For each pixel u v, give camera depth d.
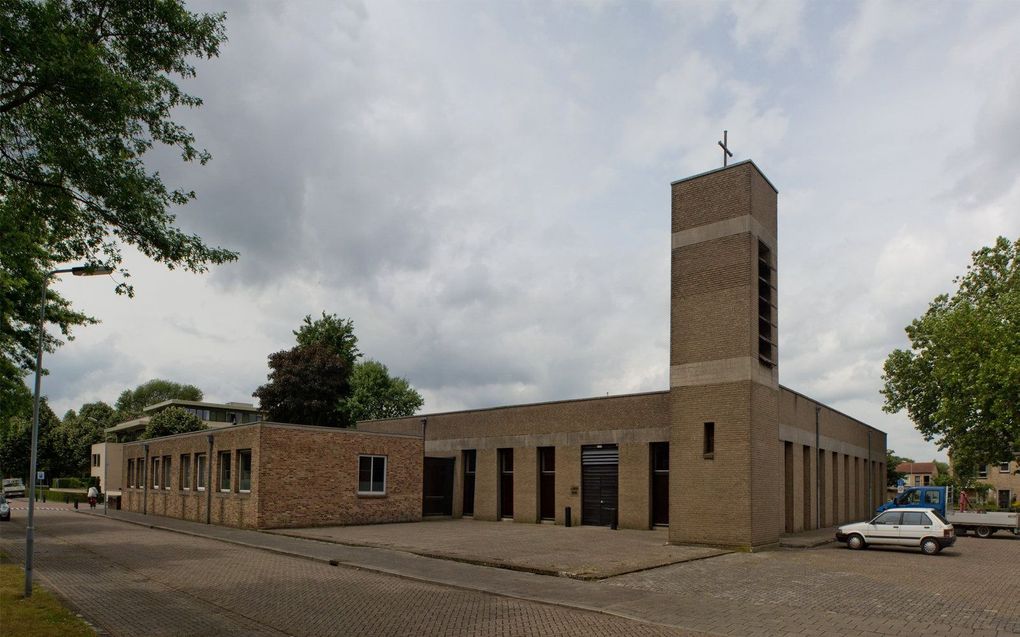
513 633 11.30
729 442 23.55
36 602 12.91
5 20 12.01
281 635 11.16
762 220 25.33
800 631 11.55
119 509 46.25
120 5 13.43
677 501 24.36
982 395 35.78
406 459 34.78
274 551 22.19
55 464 80.19
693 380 24.66
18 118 13.30
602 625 11.92
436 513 38.94
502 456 37.97
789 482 30.03
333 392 61.44
